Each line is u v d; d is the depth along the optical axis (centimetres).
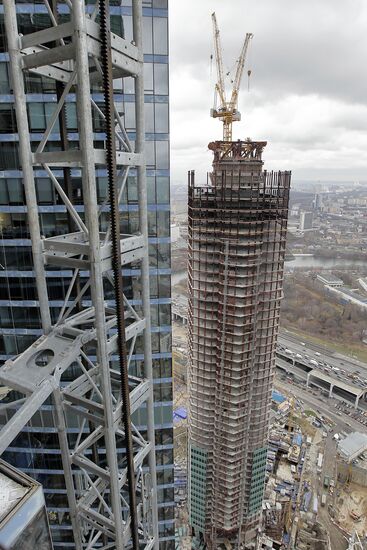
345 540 7600
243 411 6712
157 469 4606
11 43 1276
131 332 1642
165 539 4894
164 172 3697
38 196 3631
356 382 12875
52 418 4244
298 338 16412
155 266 3928
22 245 3797
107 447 1638
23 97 1342
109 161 1322
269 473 9194
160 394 4334
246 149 6694
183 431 10306
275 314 6444
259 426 6944
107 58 1234
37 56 1262
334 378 13012
